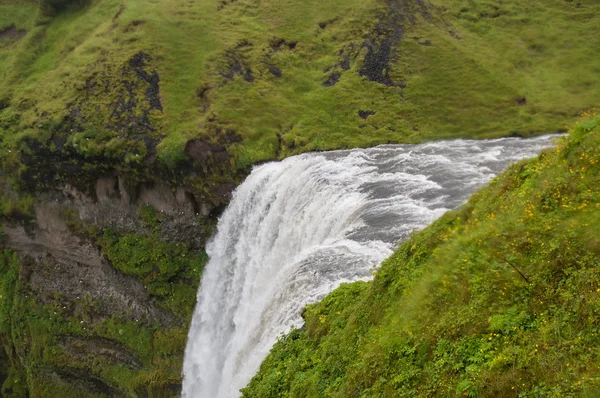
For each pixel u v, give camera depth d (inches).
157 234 1515.7
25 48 2014.0
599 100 1480.1
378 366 402.3
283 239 1107.3
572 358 293.3
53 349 1630.2
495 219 444.8
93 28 1968.5
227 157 1427.2
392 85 1608.0
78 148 1497.3
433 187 926.4
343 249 748.6
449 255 438.0
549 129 1392.7
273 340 682.2
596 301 306.2
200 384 1341.0
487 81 1567.4
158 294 1499.8
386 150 1312.7
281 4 1919.3
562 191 413.1
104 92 1588.3
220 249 1392.7
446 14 1882.4
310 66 1717.5
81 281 1638.8
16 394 1708.9
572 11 1859.0
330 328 541.0
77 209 1616.6
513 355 316.2
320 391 462.9
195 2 1894.7
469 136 1439.5
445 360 352.5
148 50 1673.2
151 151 1461.6
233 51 1700.3
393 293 475.2
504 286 362.9
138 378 1493.6
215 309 1365.7
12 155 1630.2
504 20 1866.4
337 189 1002.1
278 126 1518.2
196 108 1539.1
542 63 1696.6
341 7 1879.9
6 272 1758.1
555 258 350.9
